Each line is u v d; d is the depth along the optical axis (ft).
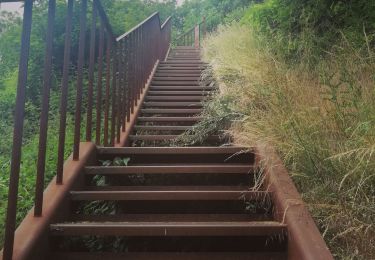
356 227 5.45
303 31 12.78
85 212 7.93
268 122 8.70
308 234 5.33
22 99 5.29
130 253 6.08
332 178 6.57
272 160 7.53
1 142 15.66
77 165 7.94
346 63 9.72
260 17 15.56
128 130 12.01
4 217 7.57
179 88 17.84
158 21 24.73
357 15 11.84
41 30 23.95
